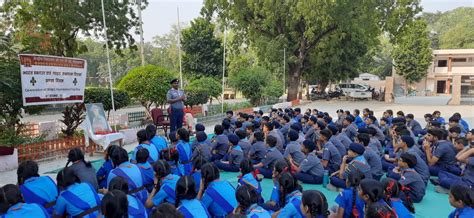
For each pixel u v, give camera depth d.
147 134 6.40
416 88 48.31
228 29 29.98
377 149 8.07
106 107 12.39
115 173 4.59
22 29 19.59
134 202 3.93
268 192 6.64
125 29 21.62
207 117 16.64
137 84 14.23
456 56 46.31
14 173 7.76
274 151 7.25
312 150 7.22
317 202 3.33
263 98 25.06
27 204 3.52
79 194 3.84
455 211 3.85
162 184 4.56
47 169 8.20
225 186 4.35
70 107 10.80
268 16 26.41
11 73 8.55
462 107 26.19
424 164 6.67
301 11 24.38
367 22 26.62
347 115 10.65
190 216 3.59
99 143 9.16
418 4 29.09
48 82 8.91
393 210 3.56
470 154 6.52
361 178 4.39
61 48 20.45
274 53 27.20
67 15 18.67
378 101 33.59
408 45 45.25
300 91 36.59
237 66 34.75
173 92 11.02
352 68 33.78
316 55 30.33
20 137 8.85
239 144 8.23
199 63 31.80
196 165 5.21
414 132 11.16
